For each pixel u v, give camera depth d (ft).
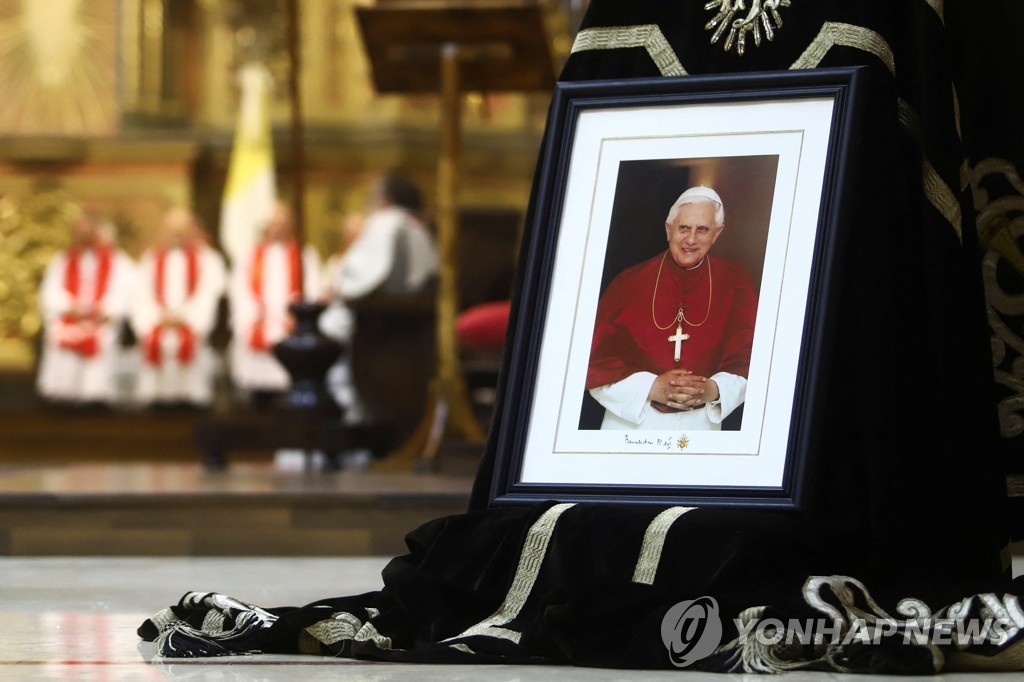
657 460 8.54
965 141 9.82
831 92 8.90
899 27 9.19
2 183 48.67
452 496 15.61
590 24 9.82
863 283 8.63
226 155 49.24
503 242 30.07
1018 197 9.82
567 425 8.84
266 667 7.41
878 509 8.30
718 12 9.52
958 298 8.88
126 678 7.02
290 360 22.66
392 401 31.55
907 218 8.84
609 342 8.95
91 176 48.73
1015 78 9.77
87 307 47.14
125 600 10.82
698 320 8.82
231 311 47.34
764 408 8.46
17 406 47.70
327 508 15.66
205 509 15.71
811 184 8.85
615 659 7.29
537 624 7.45
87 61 50.31
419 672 7.21
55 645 8.30
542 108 46.70
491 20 20.74
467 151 46.14
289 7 22.82
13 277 48.47
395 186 33.63
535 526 8.22
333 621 7.81
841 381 8.59
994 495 8.87
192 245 47.37
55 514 15.70
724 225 8.95
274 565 14.29
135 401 46.96
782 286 8.70
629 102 9.40
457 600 8.05
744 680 7.02
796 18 9.28
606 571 7.91
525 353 9.05
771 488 8.20
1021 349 9.85
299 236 23.21
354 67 48.49
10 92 50.26
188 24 50.26
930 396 8.71
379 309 31.40
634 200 9.23
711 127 9.21
